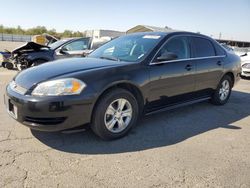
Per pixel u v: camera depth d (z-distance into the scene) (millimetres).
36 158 3020
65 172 2764
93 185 2566
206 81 4977
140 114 3938
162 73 3996
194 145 3568
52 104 3033
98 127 3402
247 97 6668
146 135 3832
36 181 2586
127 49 4273
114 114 3545
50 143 3420
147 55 3912
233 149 3506
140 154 3236
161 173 2830
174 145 3535
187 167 2977
